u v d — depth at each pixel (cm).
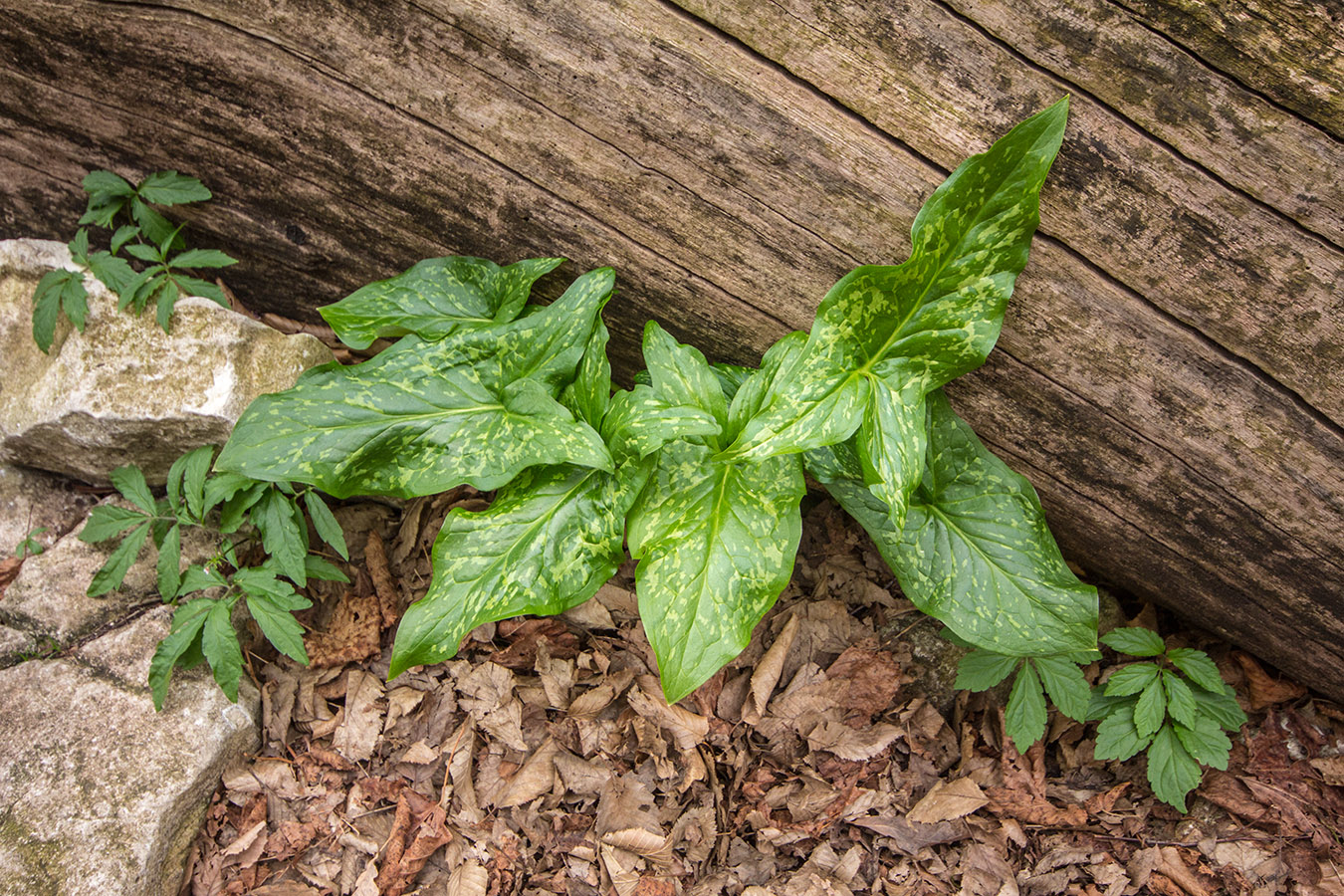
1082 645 80
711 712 90
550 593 80
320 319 93
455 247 86
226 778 87
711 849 86
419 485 79
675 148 79
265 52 80
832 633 91
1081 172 75
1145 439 81
